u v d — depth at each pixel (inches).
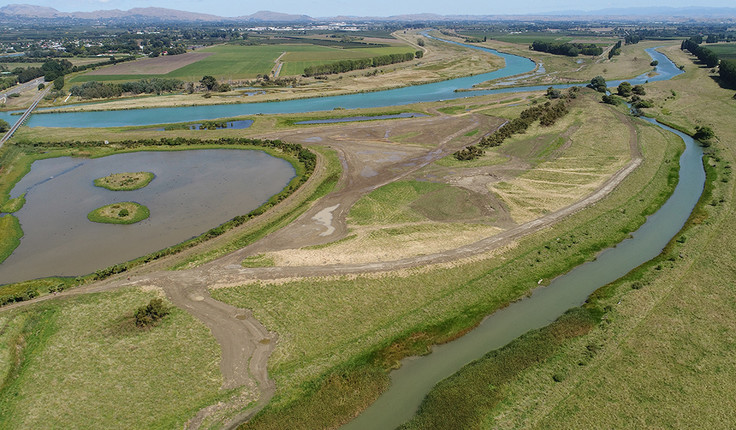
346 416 1252.5
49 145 3786.9
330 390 1320.1
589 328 1529.3
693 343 1439.5
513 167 3019.2
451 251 2018.9
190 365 1418.6
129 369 1407.5
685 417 1190.3
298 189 2805.1
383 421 1243.2
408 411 1270.9
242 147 3668.8
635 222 2272.4
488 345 1501.0
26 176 3161.9
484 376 1347.2
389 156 3329.2
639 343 1450.5
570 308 1651.1
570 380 1325.0
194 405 1275.8
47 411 1267.2
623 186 2652.6
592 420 1197.1
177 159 3452.3
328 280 1833.2
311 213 2454.5
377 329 1565.0
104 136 4001.0
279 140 3710.6
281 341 1517.0
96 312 1684.3
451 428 1202.6
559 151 3294.8
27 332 1595.7
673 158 3112.7
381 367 1409.9
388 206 2501.2
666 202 2496.3
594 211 2364.7
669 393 1263.5
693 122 3949.3
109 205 2647.6
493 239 2112.5
